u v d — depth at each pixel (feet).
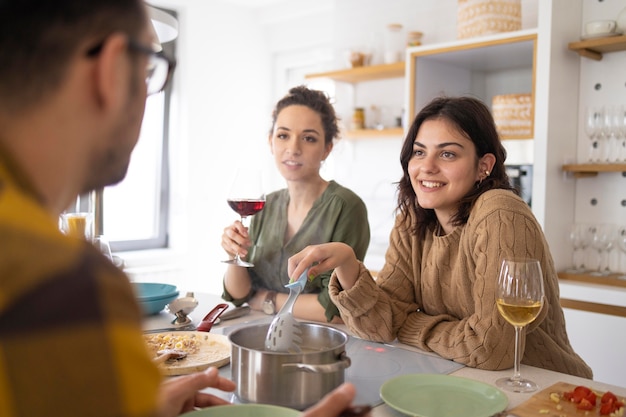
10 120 1.57
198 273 14.12
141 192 13.84
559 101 8.55
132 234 13.79
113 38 1.61
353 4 12.40
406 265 5.31
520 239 4.26
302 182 6.42
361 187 12.66
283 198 6.65
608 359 7.66
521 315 3.57
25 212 1.45
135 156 13.64
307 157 6.29
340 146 12.21
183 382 2.85
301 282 4.00
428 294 5.09
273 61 15.46
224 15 14.29
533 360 4.71
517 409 3.13
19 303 1.31
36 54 1.54
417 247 5.26
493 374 3.90
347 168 12.87
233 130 14.70
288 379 3.04
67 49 1.56
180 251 13.78
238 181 5.78
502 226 4.31
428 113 4.93
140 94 1.80
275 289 6.37
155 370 1.47
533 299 3.56
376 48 11.66
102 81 1.61
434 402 3.22
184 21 13.53
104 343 1.33
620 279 8.06
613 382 7.62
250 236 6.63
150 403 1.39
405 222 5.40
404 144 5.19
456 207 4.96
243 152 14.97
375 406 3.22
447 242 4.89
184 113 13.69
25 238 1.38
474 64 10.36
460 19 9.53
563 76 8.61
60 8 1.54
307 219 6.30
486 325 4.06
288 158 6.29
